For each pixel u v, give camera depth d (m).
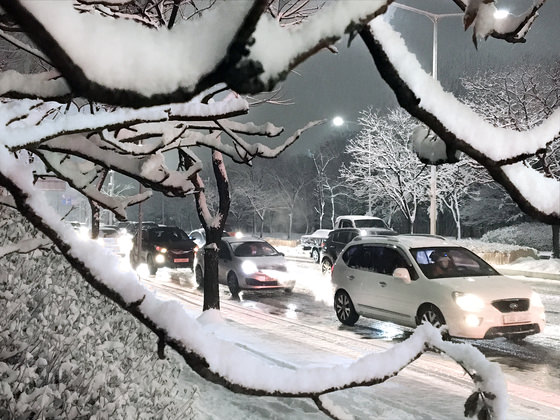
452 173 36.38
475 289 9.55
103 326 3.61
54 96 1.04
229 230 82.25
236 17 0.67
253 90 0.69
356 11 0.72
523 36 1.08
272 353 8.10
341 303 11.85
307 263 29.39
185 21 0.70
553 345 9.84
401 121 36.47
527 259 29.16
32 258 3.60
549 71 27.03
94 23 0.66
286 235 74.44
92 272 1.00
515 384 7.67
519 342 10.08
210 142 1.84
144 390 3.65
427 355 9.11
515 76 27.45
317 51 0.72
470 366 1.22
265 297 16.00
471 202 43.72
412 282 10.26
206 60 0.68
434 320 9.76
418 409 5.80
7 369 2.66
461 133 0.89
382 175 39.16
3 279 3.29
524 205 0.91
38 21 0.61
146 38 0.68
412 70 0.86
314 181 68.44
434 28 21.84
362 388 6.57
